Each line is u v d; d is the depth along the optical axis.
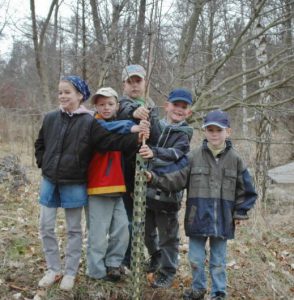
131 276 3.35
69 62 8.41
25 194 6.60
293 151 12.36
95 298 3.46
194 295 3.50
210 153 3.47
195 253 3.49
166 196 3.51
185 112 3.57
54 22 8.20
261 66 7.35
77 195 3.36
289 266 4.89
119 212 3.56
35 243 4.44
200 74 8.03
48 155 3.38
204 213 3.41
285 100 7.28
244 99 7.38
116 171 3.39
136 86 3.69
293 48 7.35
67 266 3.49
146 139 3.29
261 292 4.10
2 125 14.03
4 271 3.78
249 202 3.44
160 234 3.64
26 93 13.83
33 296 3.45
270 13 7.89
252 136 7.70
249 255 4.87
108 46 6.79
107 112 3.51
